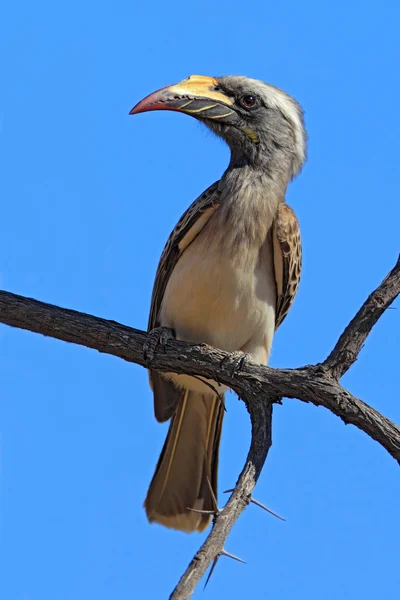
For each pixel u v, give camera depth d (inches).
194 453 478.9
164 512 475.2
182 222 449.4
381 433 358.0
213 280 434.3
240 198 442.6
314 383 368.2
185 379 467.8
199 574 299.3
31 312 418.0
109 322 422.0
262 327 445.1
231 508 329.7
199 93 468.1
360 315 364.8
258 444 372.2
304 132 488.1
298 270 460.1
